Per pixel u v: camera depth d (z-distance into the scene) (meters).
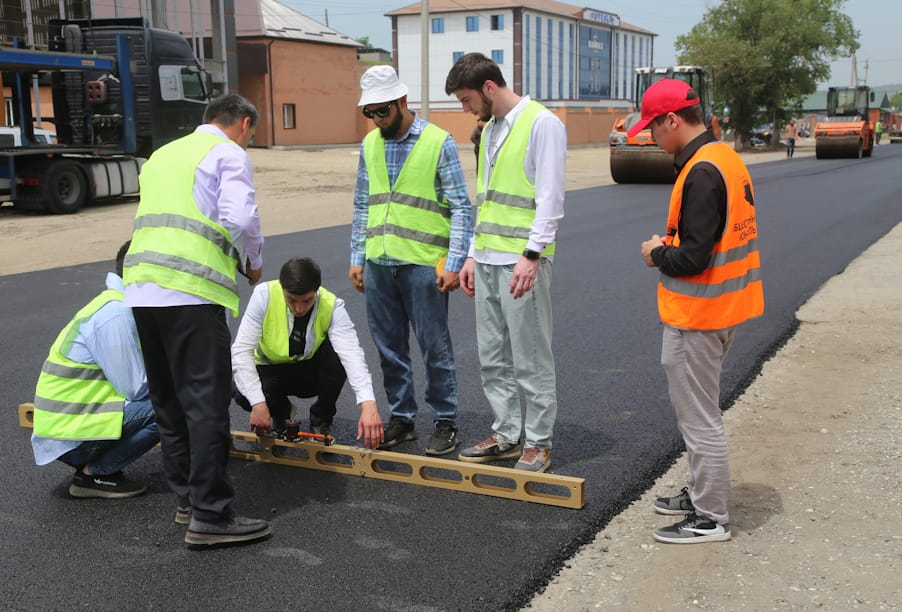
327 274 9.43
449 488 3.99
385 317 4.42
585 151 48.50
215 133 3.52
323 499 3.88
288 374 4.43
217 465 3.37
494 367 4.21
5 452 4.45
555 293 8.40
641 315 7.43
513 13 59.94
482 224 4.06
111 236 13.29
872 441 4.45
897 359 5.97
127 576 3.21
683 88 3.24
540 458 4.09
